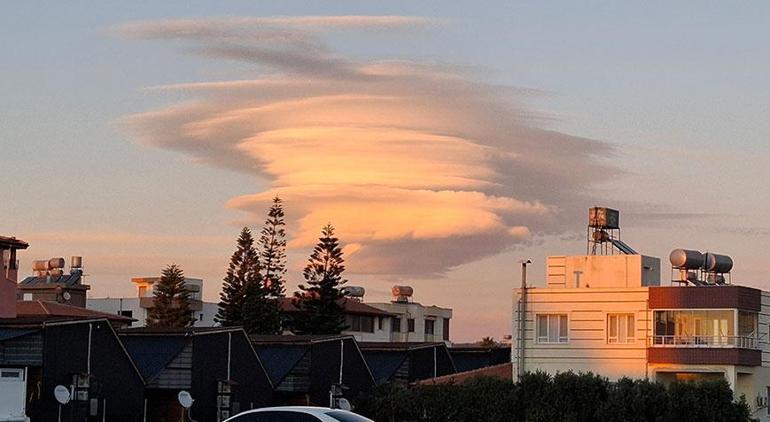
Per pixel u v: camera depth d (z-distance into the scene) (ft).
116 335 202.69
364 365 258.57
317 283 353.31
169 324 387.55
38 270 388.37
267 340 249.75
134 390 206.49
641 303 232.53
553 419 208.54
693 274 239.91
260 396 235.20
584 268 246.06
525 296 242.78
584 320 237.45
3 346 191.52
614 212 257.14
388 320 406.41
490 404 216.54
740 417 203.41
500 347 315.99
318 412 96.78
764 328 233.14
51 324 190.80
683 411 201.67
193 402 218.79
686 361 226.58
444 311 439.22
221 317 364.79
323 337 251.60
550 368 239.09
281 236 368.68
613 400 204.23
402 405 229.66
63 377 192.75
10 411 176.24
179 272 392.27
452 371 288.92
